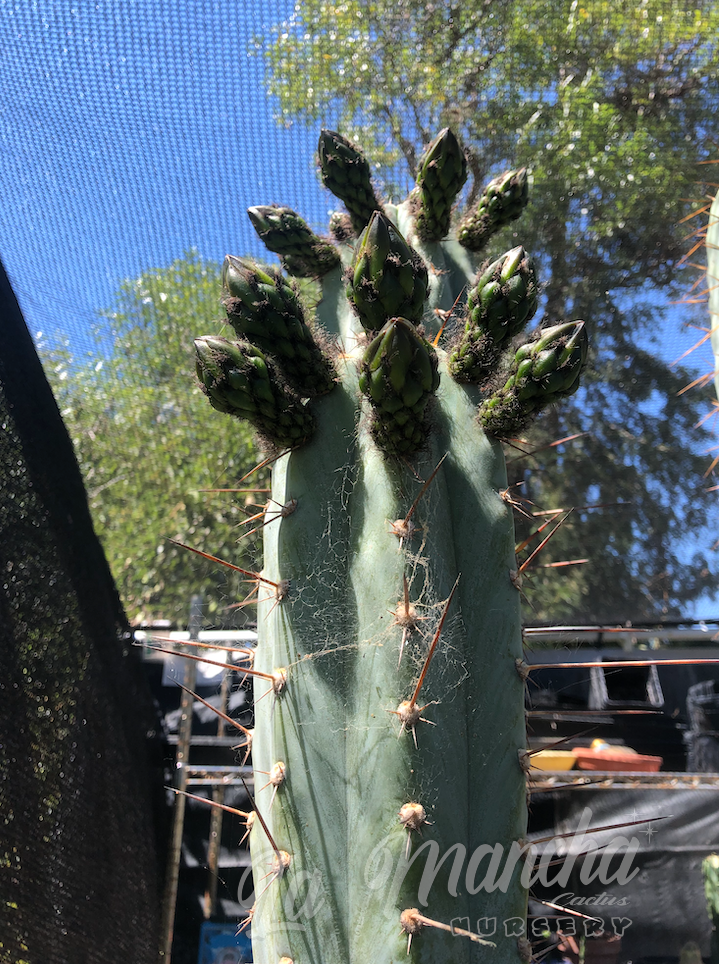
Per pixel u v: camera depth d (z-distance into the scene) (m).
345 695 0.32
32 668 0.53
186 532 1.19
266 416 0.34
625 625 0.98
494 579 0.35
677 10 1.19
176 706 0.91
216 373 0.33
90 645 0.59
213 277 1.15
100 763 0.59
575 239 1.31
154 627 0.87
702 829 0.83
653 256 1.33
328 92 1.20
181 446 1.21
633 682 1.05
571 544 1.23
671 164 1.28
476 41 1.25
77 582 0.58
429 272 0.44
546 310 1.34
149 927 0.64
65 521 0.58
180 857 0.77
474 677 0.33
